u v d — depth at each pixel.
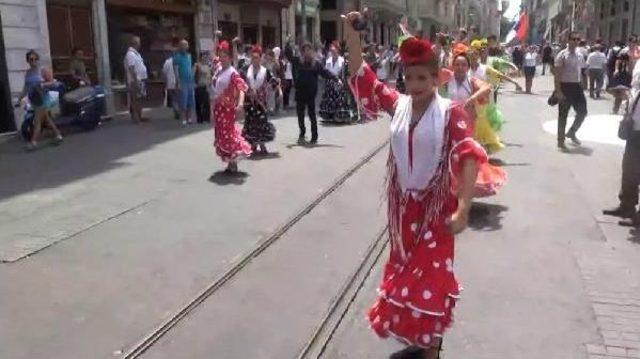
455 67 7.24
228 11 23.41
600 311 4.68
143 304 4.80
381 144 11.77
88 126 13.69
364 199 7.77
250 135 10.66
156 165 9.84
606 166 9.62
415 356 4.03
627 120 6.65
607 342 4.23
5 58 13.23
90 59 15.91
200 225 6.70
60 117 13.15
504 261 5.68
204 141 12.13
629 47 17.06
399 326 3.49
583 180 8.72
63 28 15.05
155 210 7.28
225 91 8.87
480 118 8.33
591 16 46.81
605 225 6.71
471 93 7.27
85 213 7.16
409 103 3.57
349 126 14.44
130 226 6.68
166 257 5.75
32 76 11.45
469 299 4.89
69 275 5.35
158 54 19.12
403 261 3.59
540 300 4.88
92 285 5.14
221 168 9.60
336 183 8.52
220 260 5.68
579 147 11.20
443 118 3.44
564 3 63.22
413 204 3.54
